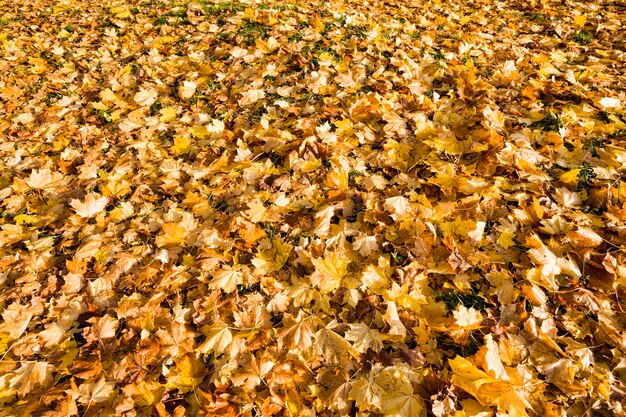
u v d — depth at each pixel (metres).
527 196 2.63
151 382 1.88
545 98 3.63
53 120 3.92
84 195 3.03
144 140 3.53
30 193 3.14
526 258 2.29
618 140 3.06
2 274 2.48
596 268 2.20
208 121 3.70
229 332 2.03
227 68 4.36
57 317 2.22
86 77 4.50
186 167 3.20
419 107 3.50
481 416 1.64
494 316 2.04
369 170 3.03
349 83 3.89
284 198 2.80
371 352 1.93
